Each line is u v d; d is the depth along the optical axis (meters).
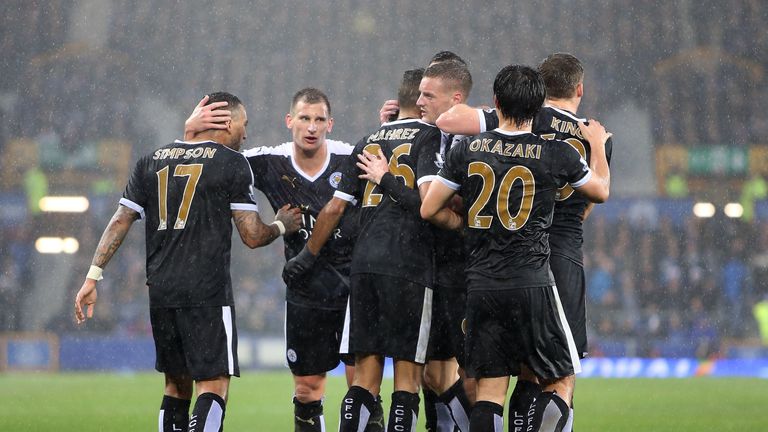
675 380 52.19
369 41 118.12
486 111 19.03
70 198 90.31
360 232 19.61
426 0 121.31
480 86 114.69
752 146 93.00
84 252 86.12
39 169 91.38
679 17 115.50
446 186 18.06
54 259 86.38
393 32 119.44
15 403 37.66
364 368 19.38
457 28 118.88
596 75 110.69
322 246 20.89
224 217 19.25
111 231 19.56
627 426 29.64
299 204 22.52
